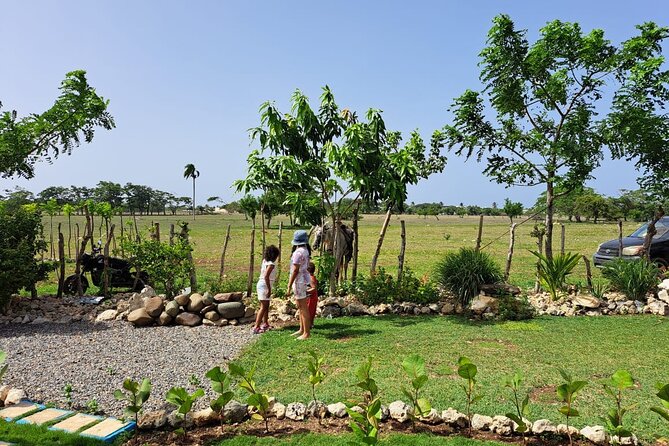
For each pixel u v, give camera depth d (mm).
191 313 8680
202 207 133875
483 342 7164
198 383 5465
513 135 10641
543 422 4109
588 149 10039
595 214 65375
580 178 10102
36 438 4020
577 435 4016
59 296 10281
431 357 6414
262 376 5754
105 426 4316
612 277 10234
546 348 6809
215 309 8742
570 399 3844
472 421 4297
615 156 10258
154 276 9922
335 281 10656
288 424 4391
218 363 6352
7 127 10078
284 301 9539
